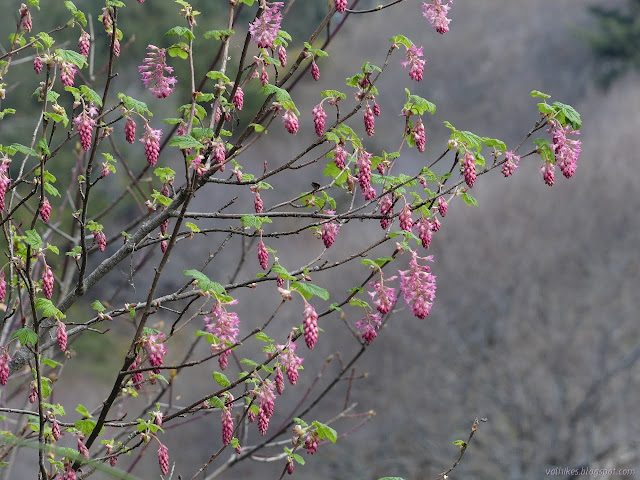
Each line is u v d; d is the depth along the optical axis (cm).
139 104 383
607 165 3073
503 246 2753
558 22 4391
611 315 2534
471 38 4288
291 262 2677
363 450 2347
